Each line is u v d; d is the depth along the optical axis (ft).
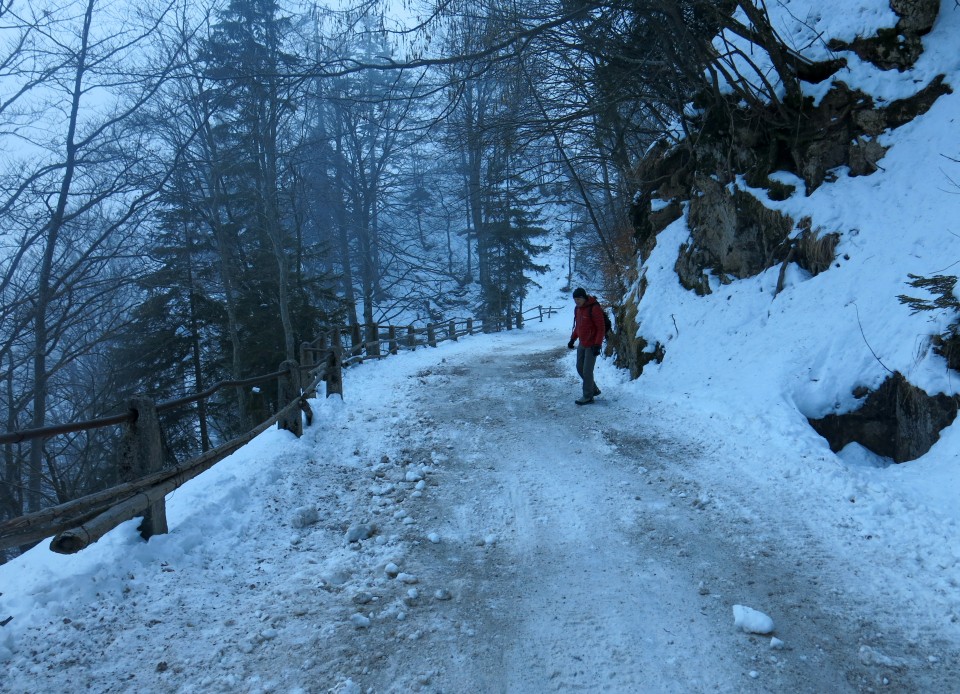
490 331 104.47
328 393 30.81
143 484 12.82
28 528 10.30
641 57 35.45
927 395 17.72
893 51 27.14
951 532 12.89
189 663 9.81
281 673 9.62
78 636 10.21
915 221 22.79
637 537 14.51
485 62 26.76
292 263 64.95
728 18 28.43
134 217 37.99
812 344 22.47
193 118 43.52
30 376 37.73
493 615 11.41
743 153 30.99
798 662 9.74
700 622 10.93
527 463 20.44
